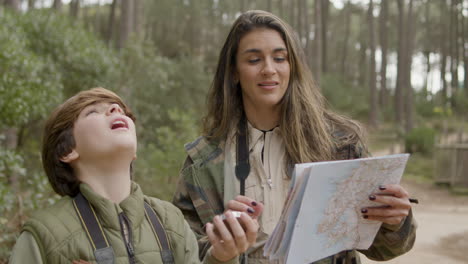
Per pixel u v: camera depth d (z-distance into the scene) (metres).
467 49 34.97
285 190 1.68
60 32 7.06
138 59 8.95
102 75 7.67
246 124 1.77
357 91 34.00
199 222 1.72
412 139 19.33
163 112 9.69
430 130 19.58
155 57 9.60
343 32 49.75
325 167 1.27
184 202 1.75
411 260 5.92
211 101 1.88
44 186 4.43
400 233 1.57
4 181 4.41
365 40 44.03
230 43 1.76
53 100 5.72
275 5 37.47
